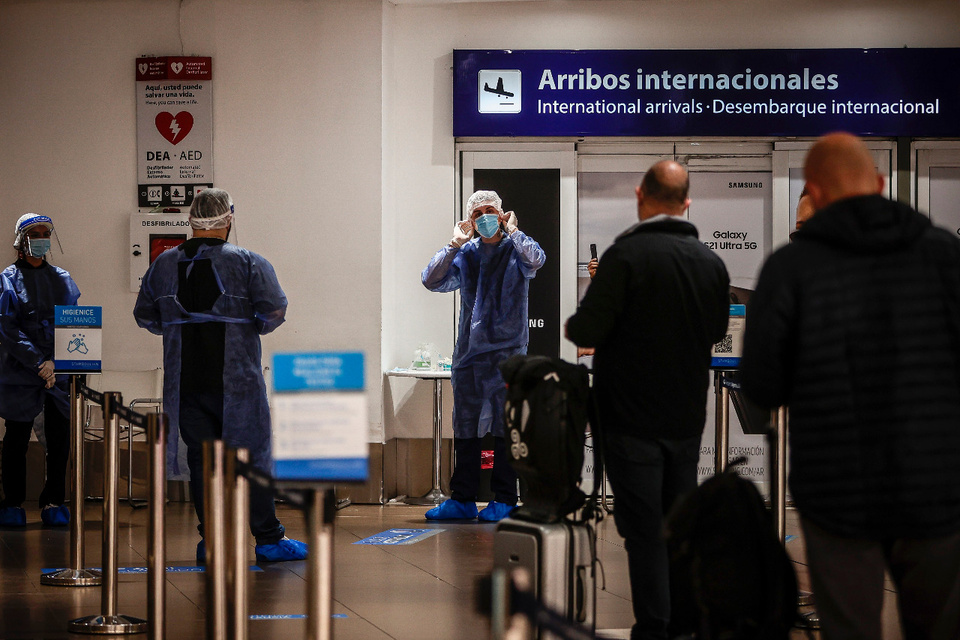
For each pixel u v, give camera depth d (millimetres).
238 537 8055
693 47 20844
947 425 6598
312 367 6664
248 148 20266
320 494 6777
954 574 6574
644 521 9297
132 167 20516
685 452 9500
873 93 20625
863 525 6562
